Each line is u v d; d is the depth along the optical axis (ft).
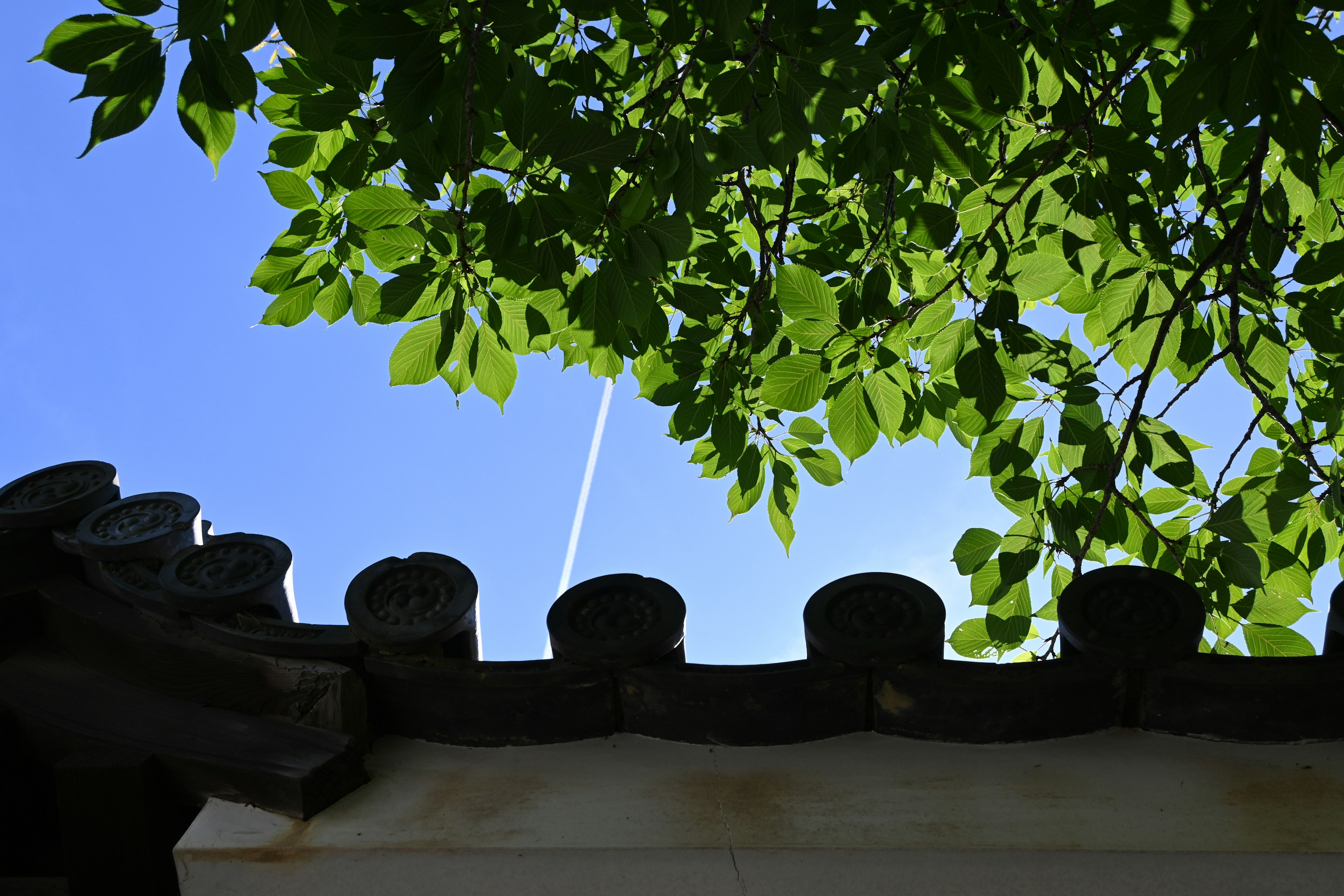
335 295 10.34
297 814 6.90
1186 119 6.61
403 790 7.15
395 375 9.41
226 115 7.14
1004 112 8.14
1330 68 6.19
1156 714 7.12
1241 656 7.45
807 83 7.06
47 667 8.57
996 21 7.80
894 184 10.28
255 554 8.48
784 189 11.09
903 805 6.66
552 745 7.59
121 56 6.62
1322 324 8.79
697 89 8.89
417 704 7.64
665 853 6.40
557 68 8.63
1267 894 5.96
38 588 8.90
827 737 7.42
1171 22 6.40
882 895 6.15
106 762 7.27
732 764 7.23
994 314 8.57
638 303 8.02
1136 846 6.18
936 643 7.18
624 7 7.46
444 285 8.39
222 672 7.93
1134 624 7.05
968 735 7.21
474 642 7.95
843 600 7.58
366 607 7.76
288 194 9.78
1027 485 10.23
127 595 8.45
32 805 8.45
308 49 6.27
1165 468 9.89
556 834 6.57
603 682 7.45
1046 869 6.16
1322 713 6.84
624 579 7.89
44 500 9.13
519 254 7.61
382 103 6.99
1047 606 10.48
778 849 6.37
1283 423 8.98
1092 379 9.68
